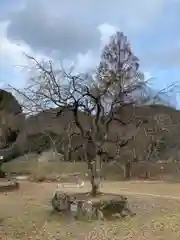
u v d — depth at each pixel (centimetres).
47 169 4447
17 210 1970
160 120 3956
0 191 2839
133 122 2442
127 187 3238
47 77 1864
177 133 4362
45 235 1491
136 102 2008
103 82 1931
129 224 1611
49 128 3219
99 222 1642
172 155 4500
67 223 1656
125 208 1748
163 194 2622
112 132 2359
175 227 1564
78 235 1475
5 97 4409
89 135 1925
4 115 4544
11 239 1446
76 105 1859
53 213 1811
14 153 5000
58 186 3344
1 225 1662
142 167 4338
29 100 1898
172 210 1898
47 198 2409
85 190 2814
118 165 4216
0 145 4959
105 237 1435
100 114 1923
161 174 4350
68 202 1736
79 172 4275
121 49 2825
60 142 3017
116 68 2367
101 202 1673
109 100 1925
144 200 2197
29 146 4906
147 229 1530
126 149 4006
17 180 4066
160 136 4225
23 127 4675
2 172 4375
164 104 2789
